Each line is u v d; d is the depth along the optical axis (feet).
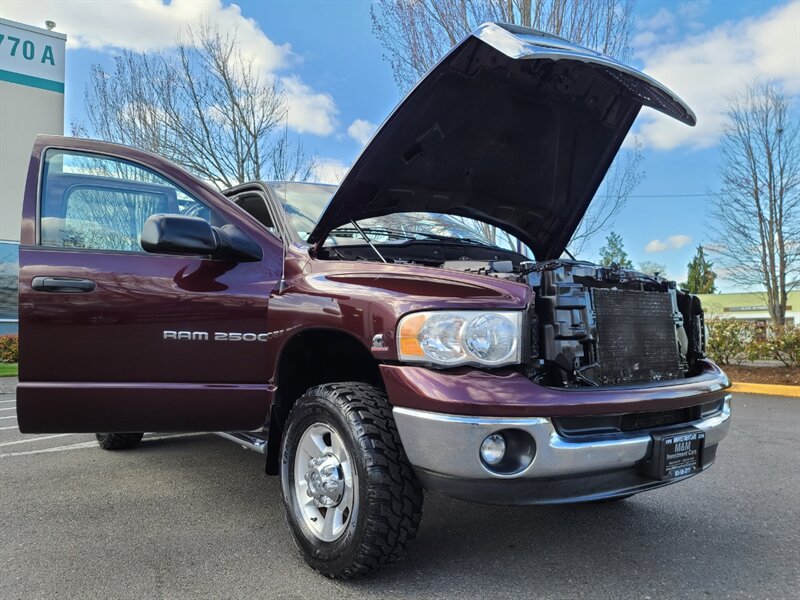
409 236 11.34
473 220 12.86
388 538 7.37
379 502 7.30
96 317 9.06
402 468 7.44
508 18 32.53
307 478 8.45
